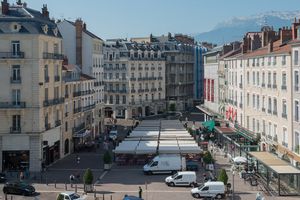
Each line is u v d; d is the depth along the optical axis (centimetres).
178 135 8288
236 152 7750
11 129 6869
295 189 5328
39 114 6900
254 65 8062
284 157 6381
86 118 10131
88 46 10850
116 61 14638
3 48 6825
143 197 5125
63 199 4831
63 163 7550
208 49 19512
